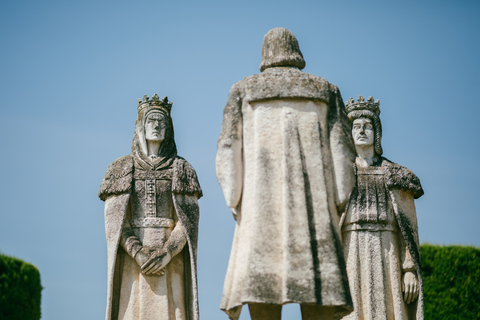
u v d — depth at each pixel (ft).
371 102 41.83
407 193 40.40
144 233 39.17
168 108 41.39
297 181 29.73
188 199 39.75
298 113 30.50
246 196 30.19
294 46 32.07
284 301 28.60
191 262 38.78
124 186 39.45
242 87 30.96
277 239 29.43
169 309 38.47
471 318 52.65
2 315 48.44
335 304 28.66
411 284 39.11
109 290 38.37
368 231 39.70
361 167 40.78
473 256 53.67
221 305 29.91
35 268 50.88
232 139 30.53
